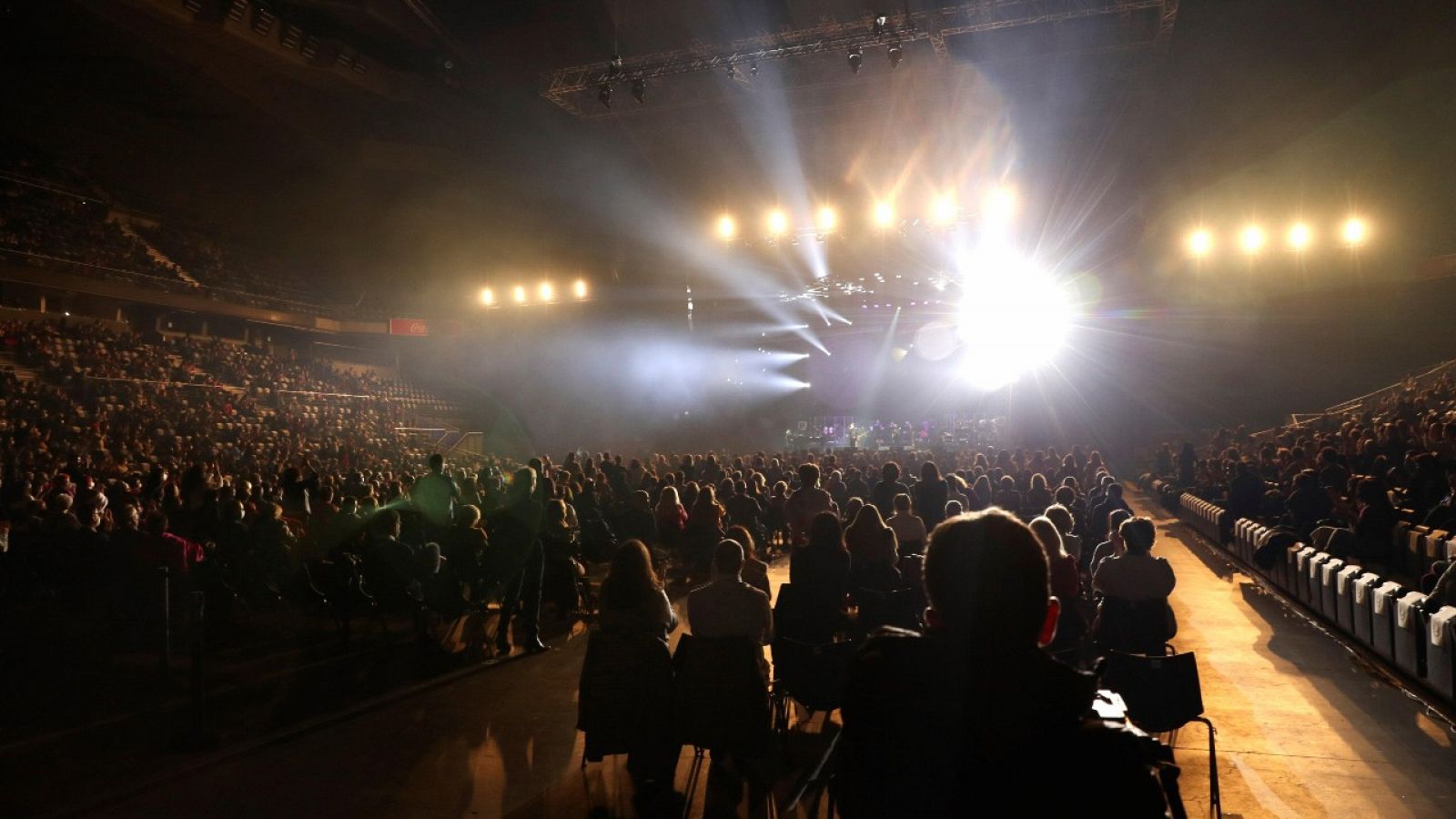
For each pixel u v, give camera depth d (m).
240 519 10.05
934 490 11.58
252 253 42.66
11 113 34.28
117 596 8.69
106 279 32.31
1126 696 4.94
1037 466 19.80
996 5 23.39
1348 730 6.11
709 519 12.19
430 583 9.09
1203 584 12.34
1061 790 1.66
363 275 47.47
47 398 24.28
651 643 5.34
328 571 9.25
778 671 5.88
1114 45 25.50
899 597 7.23
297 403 34.12
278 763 5.86
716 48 26.25
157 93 35.81
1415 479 10.34
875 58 27.81
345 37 33.94
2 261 28.97
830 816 4.75
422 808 5.10
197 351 33.69
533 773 5.66
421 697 7.45
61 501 9.77
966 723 1.74
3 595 8.15
